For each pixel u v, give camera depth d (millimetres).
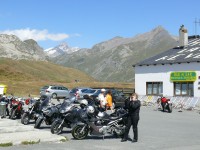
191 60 33844
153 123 20359
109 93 23531
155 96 36688
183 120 22344
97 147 12430
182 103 33062
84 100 14703
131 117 13695
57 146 12453
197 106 32062
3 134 13445
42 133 13859
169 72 36000
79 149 11992
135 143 13414
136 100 13742
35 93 61844
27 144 12648
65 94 49844
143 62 39219
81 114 14148
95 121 14234
